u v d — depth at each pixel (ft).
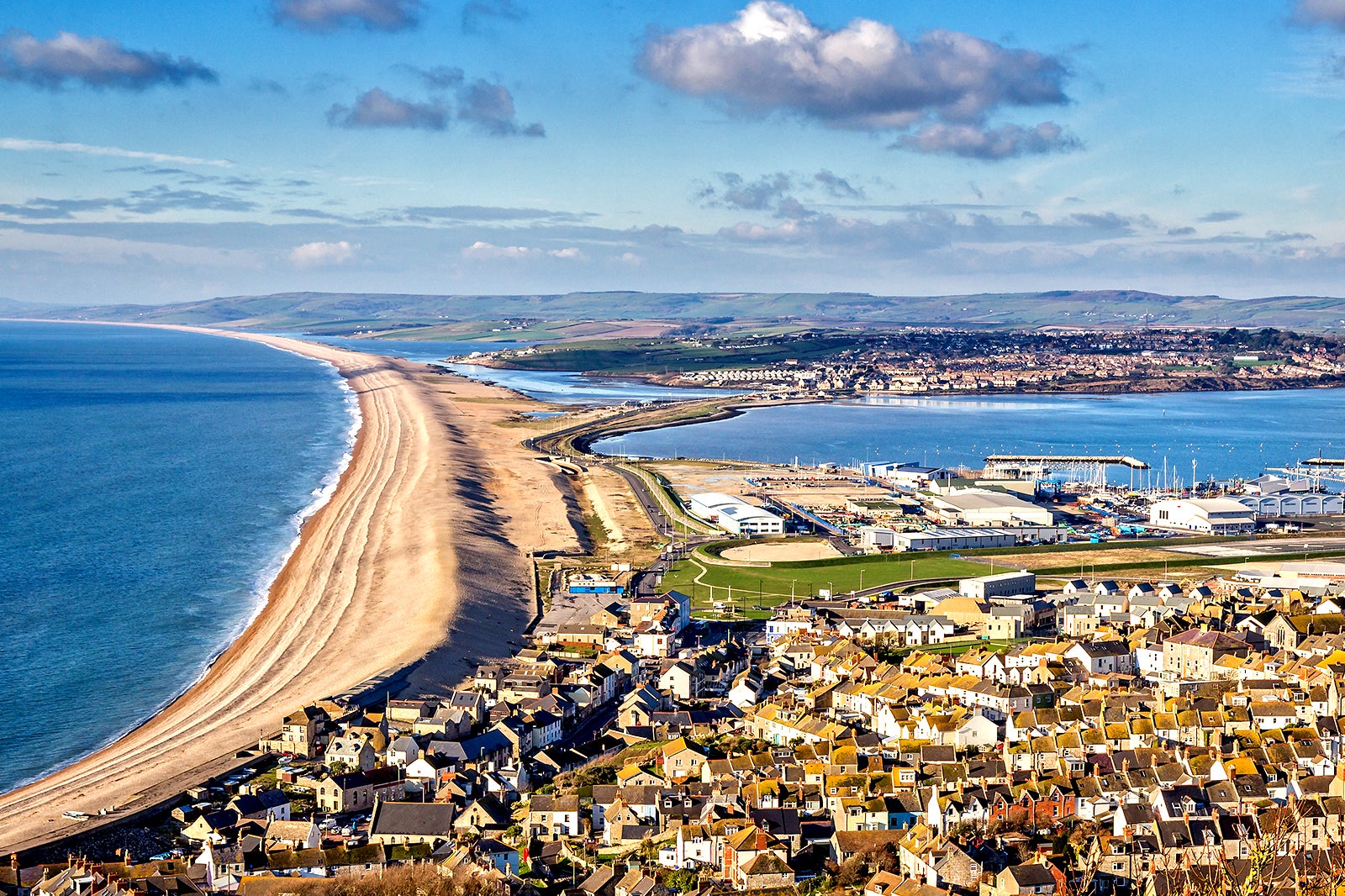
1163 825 549.95
